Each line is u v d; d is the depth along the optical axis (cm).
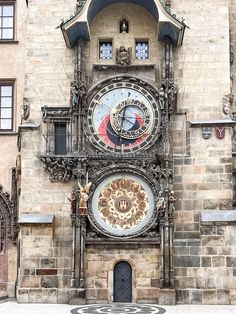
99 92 3441
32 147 3422
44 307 3086
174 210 3312
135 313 2820
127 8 3562
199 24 3528
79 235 3256
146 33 3538
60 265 3306
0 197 3909
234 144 3572
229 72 3478
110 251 3294
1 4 4138
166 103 3372
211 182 3353
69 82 3491
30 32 3547
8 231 3872
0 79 4019
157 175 3306
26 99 3484
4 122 3991
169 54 3438
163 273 3216
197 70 3481
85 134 3391
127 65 3466
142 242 3269
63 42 3531
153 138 3384
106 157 3341
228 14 3597
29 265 3300
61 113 3434
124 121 3409
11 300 3497
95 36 3538
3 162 3934
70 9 3566
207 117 3438
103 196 3322
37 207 3362
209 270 3253
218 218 3272
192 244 3288
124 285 3284
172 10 3547
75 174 3309
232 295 3219
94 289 3272
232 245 3256
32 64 3516
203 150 3384
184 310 2942
